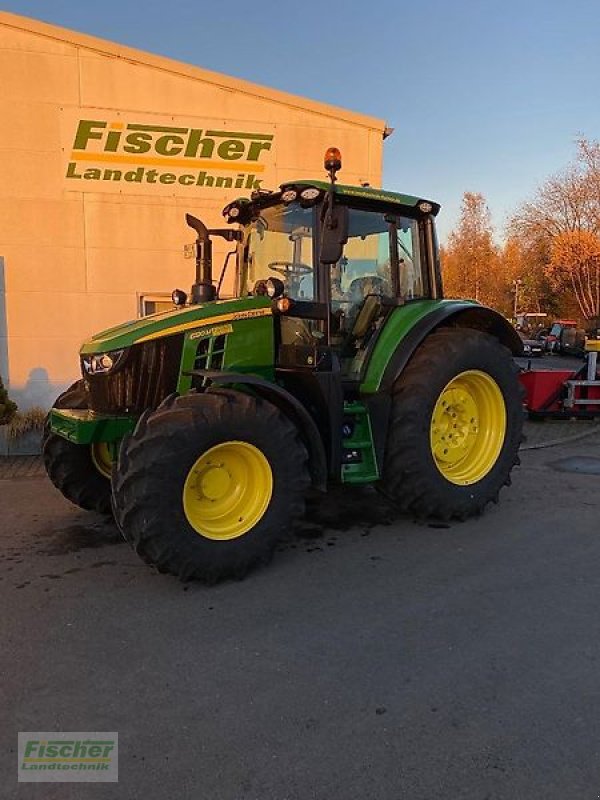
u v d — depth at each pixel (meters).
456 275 41.09
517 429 5.20
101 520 5.04
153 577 3.94
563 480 6.24
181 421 3.64
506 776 2.22
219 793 2.15
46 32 7.17
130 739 2.42
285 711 2.59
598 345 10.24
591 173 34.06
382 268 4.93
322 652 3.04
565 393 9.09
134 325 4.30
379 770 2.25
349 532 4.75
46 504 5.49
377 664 2.93
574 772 2.24
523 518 5.07
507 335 5.52
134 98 7.55
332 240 4.10
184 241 7.89
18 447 7.36
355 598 3.63
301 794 2.14
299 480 4.02
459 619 3.37
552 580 3.88
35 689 2.74
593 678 2.81
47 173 7.40
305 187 4.20
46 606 3.54
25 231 7.41
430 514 4.81
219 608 3.51
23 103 7.24
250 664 2.94
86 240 7.61
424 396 4.60
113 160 7.58
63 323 7.64
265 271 5.01
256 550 3.88
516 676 2.83
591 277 35.12
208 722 2.52
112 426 4.11
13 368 7.55
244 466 3.96
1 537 4.66
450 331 4.97
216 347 4.22
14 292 7.46
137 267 7.79
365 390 4.63
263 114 7.99
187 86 7.70
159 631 3.25
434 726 2.49
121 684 2.78
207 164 7.88
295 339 4.49
